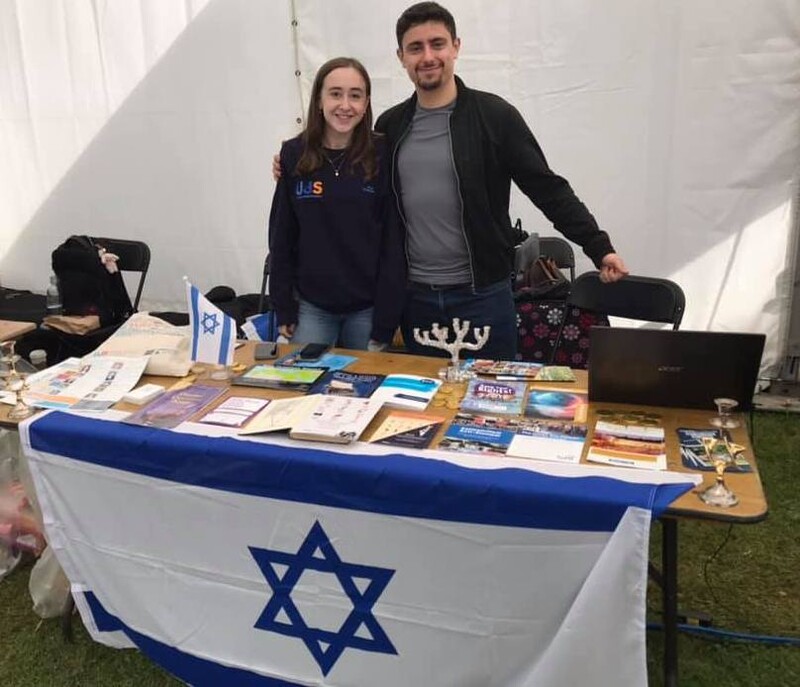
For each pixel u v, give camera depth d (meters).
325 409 1.67
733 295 3.35
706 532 2.44
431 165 2.19
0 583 2.28
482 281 2.28
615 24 3.20
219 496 1.57
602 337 1.62
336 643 1.59
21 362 2.78
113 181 4.25
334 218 2.25
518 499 1.33
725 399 1.57
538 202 2.19
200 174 4.05
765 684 1.79
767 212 3.21
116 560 1.76
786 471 2.79
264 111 3.82
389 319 2.32
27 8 4.09
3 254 4.65
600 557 1.29
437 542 1.42
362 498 1.45
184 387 1.92
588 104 3.32
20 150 4.38
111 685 1.87
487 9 3.33
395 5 3.43
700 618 1.96
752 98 3.10
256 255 4.09
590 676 1.33
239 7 3.69
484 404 1.73
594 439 1.51
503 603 1.42
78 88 4.14
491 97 2.19
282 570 1.58
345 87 2.09
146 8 3.87
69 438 1.67
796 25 2.96
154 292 4.36
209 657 1.72
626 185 3.37
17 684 1.89
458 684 1.53
